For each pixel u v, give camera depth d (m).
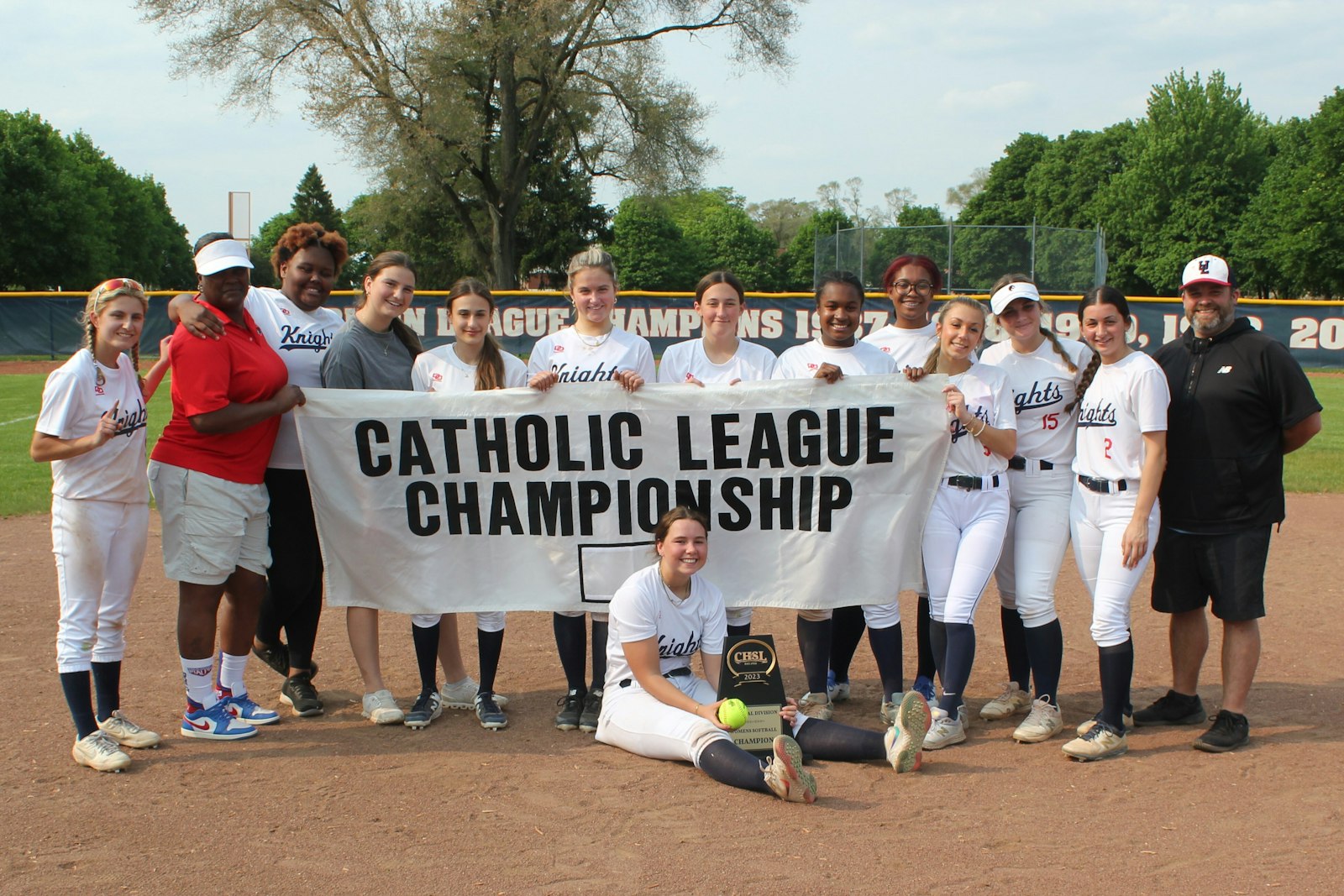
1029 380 5.30
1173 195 55.44
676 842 3.97
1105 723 4.93
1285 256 47.38
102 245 57.31
